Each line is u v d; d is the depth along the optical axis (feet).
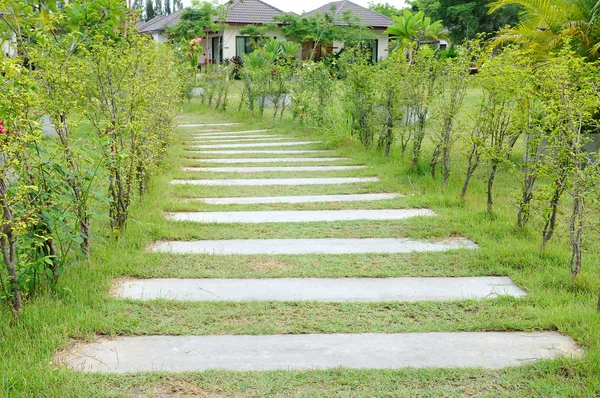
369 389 10.42
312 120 47.70
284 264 17.15
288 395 10.25
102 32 21.85
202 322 13.15
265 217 22.65
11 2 18.07
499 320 13.17
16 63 14.05
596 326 12.66
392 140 34.35
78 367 11.09
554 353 11.81
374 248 18.86
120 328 12.64
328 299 14.62
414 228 20.90
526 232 19.88
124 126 18.81
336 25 107.96
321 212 23.47
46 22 17.83
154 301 14.07
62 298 13.96
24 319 12.53
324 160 35.01
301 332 12.73
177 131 45.62
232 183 28.91
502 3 33.24
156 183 27.09
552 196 17.97
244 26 108.88
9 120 12.69
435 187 26.66
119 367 11.15
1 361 10.96
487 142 23.77
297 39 107.86
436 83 28.89
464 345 12.19
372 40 108.78
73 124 15.70
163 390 10.36
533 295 14.57
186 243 19.31
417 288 15.44
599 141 29.12
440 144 26.40
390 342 12.31
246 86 58.85
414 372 10.93
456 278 16.24
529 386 10.49
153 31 113.39
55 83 15.79
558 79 17.67
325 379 10.71
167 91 30.40
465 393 10.34
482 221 21.09
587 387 10.38
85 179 15.84
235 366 11.25
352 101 39.22
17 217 13.11
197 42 74.38
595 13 30.45
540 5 30.76
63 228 14.61
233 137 45.47
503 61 22.81
